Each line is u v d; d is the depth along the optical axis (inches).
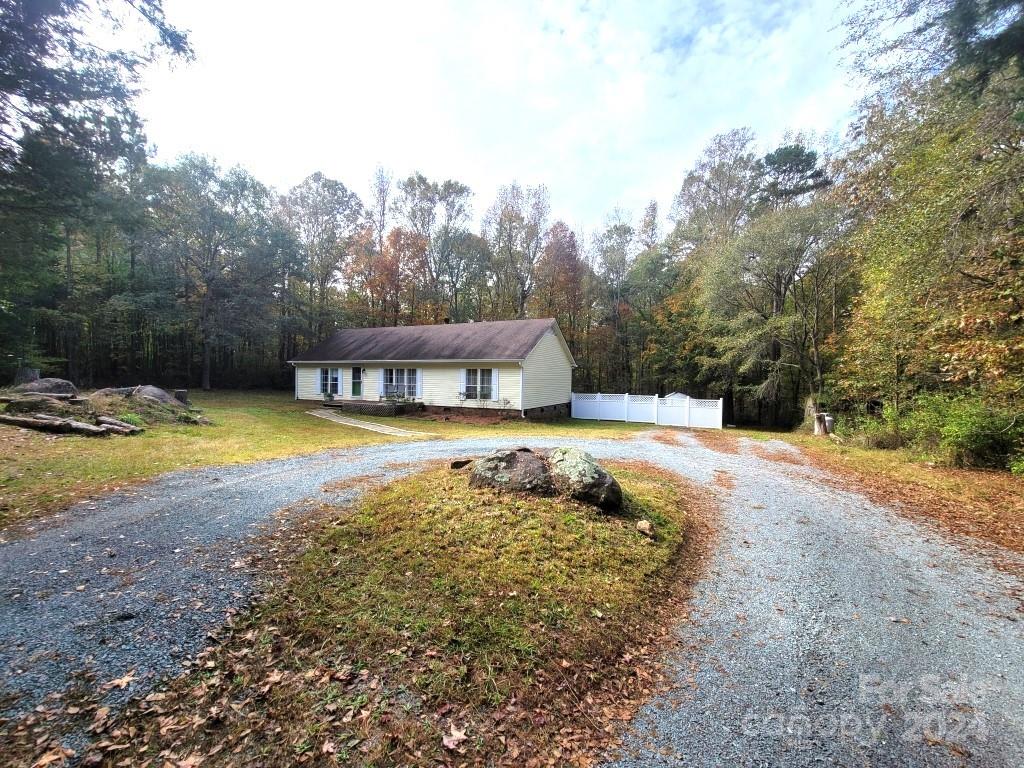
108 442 338.0
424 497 211.9
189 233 879.1
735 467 354.9
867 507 256.2
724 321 740.7
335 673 104.3
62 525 182.2
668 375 967.6
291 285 1101.1
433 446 396.2
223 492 230.7
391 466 296.0
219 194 902.4
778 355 763.4
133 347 984.9
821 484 305.9
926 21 280.7
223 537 173.8
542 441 448.5
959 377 317.7
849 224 571.2
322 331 1136.8
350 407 736.3
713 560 183.6
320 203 1120.2
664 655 122.7
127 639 111.6
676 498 250.7
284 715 91.6
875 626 138.5
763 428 829.8
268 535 176.1
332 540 171.5
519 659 113.6
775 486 299.0
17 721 85.5
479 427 595.8
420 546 166.2
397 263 1119.0
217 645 111.3
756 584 164.6
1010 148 274.1
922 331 353.1
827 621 140.9
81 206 319.0
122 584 137.6
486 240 1179.3
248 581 141.4
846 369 568.7
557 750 89.4
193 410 519.5
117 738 83.7
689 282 922.7
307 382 859.4
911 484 304.3
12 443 301.9
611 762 87.0
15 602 125.6
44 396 382.6
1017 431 337.4
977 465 349.4
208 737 85.4
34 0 227.0
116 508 203.6
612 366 1130.0
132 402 436.1
